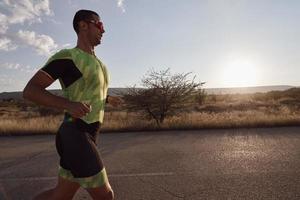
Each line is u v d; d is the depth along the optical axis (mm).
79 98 2805
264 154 7855
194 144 9703
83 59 2803
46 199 2979
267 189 5207
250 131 12141
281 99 43469
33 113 34469
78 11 2980
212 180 5809
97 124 2885
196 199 4895
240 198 4859
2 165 7793
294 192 5027
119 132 13383
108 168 7000
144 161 7578
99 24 2967
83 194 5324
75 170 2746
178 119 14781
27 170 7191
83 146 2754
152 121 15453
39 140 12016
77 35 2979
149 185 5664
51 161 8094
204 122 13641
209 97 50562
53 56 2754
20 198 5316
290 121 13312
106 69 3049
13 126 14414
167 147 9359
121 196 5145
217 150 8586
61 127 2848
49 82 2672
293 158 7316
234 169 6523
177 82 15531
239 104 35438
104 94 2992
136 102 15414
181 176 6152
